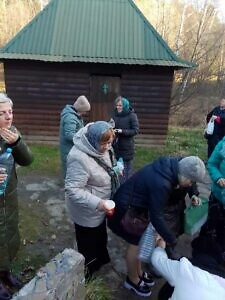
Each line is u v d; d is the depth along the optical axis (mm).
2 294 2607
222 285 1876
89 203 2490
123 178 5051
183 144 9328
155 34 8680
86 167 2510
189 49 17625
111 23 8812
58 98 8617
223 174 3324
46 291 1609
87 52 8195
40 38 8375
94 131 2475
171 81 8492
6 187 2510
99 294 2807
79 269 1909
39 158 7332
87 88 8578
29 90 8523
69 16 8852
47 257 3576
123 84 8523
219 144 3424
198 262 2199
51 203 4973
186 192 2650
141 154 8102
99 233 2928
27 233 4047
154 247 2584
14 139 2447
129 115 4996
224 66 18938
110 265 3504
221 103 6527
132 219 2648
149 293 3033
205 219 2922
